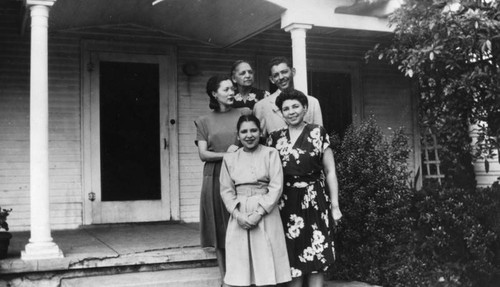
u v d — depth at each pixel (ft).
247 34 22.15
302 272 12.62
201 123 13.92
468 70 19.66
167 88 23.50
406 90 27.76
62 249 15.79
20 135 21.29
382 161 17.97
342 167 17.83
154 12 21.21
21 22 19.75
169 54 23.62
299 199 12.78
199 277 14.96
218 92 13.66
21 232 20.75
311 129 12.96
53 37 21.86
